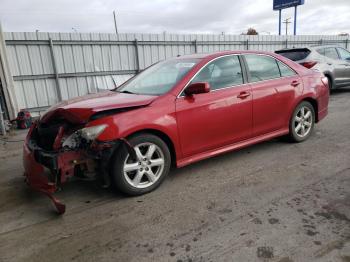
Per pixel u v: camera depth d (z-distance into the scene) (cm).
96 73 1015
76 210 319
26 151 335
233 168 414
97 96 393
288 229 267
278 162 428
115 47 1038
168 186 366
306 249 240
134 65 1091
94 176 318
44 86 926
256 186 356
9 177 426
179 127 357
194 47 1223
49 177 313
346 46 1827
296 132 497
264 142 521
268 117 448
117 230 279
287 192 337
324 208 299
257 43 1424
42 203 340
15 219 307
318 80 520
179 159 370
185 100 364
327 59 949
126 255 243
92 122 311
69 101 378
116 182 328
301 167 407
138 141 332
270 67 462
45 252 252
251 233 264
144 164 342
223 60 411
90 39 982
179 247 250
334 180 362
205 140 385
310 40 1639
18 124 786
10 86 827
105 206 325
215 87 394
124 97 368
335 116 710
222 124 395
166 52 1155
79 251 251
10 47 855
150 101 344
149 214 304
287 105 469
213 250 244
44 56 911
